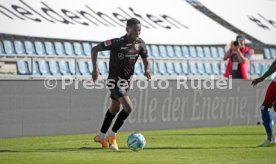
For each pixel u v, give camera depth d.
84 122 49.22
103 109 50.44
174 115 54.97
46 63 64.81
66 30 69.88
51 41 70.06
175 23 80.56
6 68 61.19
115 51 34.56
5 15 66.44
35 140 42.84
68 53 70.69
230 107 59.16
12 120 44.91
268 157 31.53
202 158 30.84
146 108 52.81
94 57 34.47
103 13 74.81
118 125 34.88
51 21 69.62
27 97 45.75
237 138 44.56
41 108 46.56
